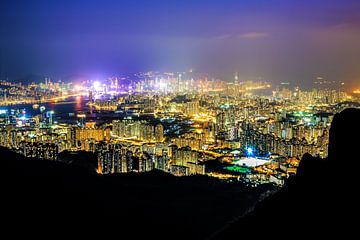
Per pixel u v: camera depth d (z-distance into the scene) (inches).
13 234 888.9
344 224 616.1
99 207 1232.2
